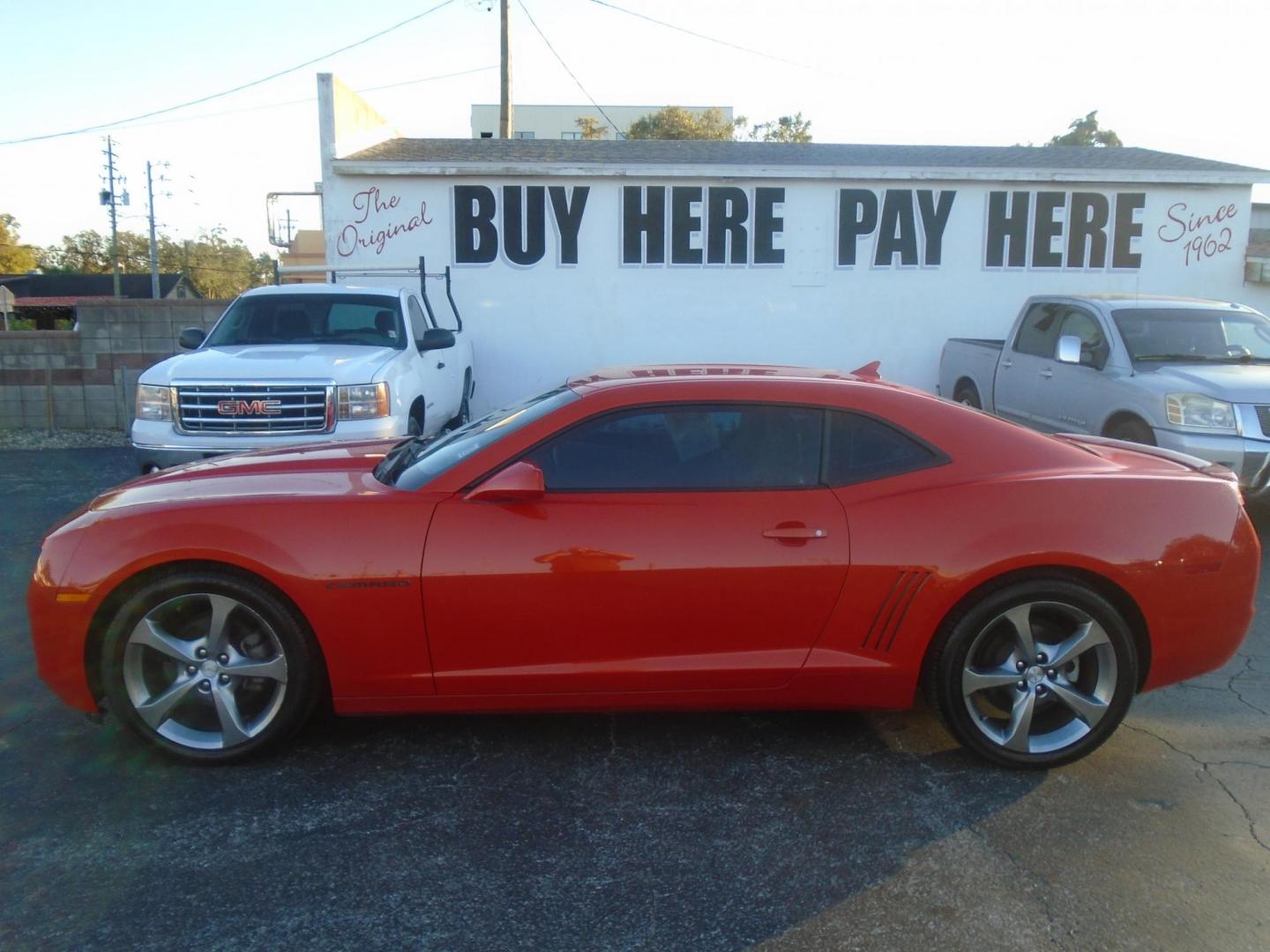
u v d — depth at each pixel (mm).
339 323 8852
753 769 3955
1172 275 13000
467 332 12367
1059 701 3900
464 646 3799
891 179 12312
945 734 4277
